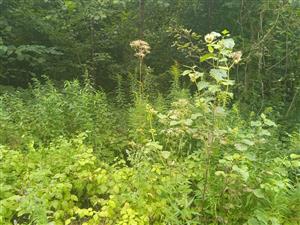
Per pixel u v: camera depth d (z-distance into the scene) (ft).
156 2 28.76
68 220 12.25
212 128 12.73
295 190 13.02
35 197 12.08
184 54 27.27
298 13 23.80
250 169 13.53
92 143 18.58
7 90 24.80
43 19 28.66
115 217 12.69
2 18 26.84
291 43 25.14
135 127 18.45
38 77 29.07
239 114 20.75
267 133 14.01
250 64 25.41
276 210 12.40
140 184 13.26
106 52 30.55
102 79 29.96
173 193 13.30
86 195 14.61
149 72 25.36
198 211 12.98
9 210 12.62
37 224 11.11
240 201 12.92
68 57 29.53
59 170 14.97
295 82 25.82
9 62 28.02
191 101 19.42
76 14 28.68
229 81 12.01
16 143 17.70
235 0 26.27
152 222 12.80
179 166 14.03
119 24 30.09
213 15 28.96
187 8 29.48
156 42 29.14
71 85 21.98
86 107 19.92
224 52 12.02
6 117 18.58
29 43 29.14
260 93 25.32
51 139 18.52
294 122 23.11
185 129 13.46
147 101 20.81
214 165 13.61
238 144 12.55
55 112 19.40
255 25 26.22
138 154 14.62
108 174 14.70
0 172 14.32
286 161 13.44
